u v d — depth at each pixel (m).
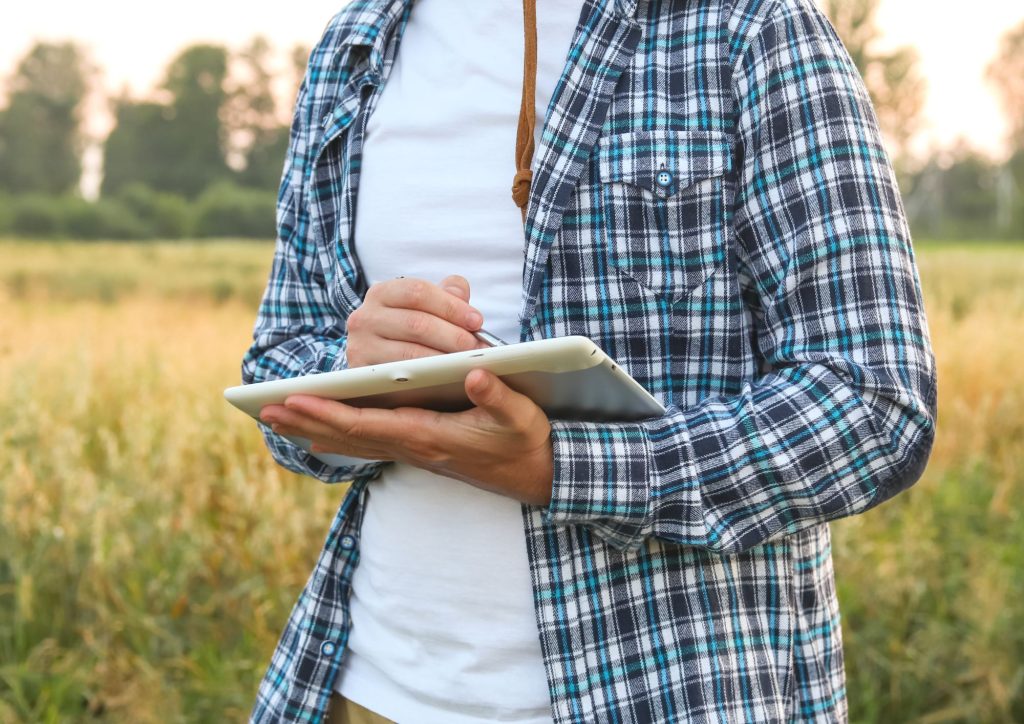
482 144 1.05
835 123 0.92
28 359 4.15
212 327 5.66
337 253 1.16
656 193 0.94
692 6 0.99
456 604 1.00
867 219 0.90
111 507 3.04
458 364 0.76
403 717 1.05
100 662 2.69
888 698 2.71
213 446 3.44
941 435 3.85
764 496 0.88
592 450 0.87
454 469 0.88
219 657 2.83
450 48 1.11
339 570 1.16
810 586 1.01
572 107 0.98
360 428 0.84
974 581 2.81
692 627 0.93
